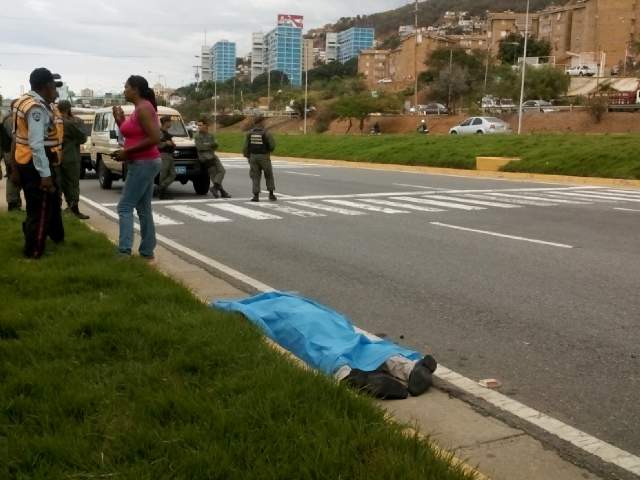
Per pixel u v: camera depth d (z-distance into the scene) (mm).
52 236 7871
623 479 3137
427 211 13094
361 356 4293
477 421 3730
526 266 7949
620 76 92688
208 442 2963
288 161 34531
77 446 2951
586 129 52656
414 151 29641
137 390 3539
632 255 8641
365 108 71750
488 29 139875
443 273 7574
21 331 4480
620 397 4176
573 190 18062
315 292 6742
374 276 7430
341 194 16344
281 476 2719
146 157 7258
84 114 24469
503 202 14781
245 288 6812
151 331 4434
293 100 98188
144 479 2703
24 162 6906
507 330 5531
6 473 2785
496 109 63250
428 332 5484
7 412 3303
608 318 5848
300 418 3191
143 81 7203
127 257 7070
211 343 4242
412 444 2994
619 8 115438
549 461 3275
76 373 3797
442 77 81500
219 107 114312
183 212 12883
